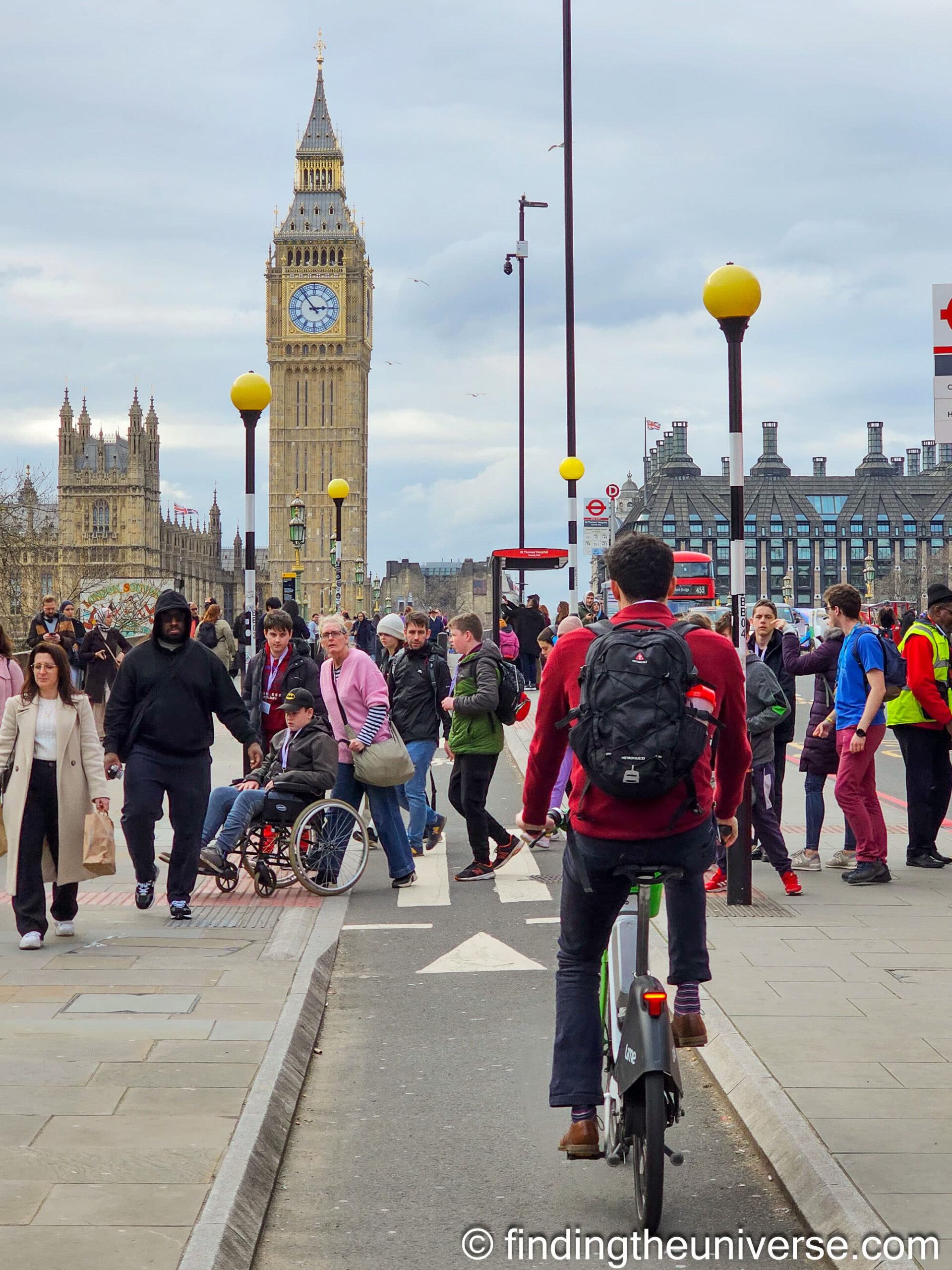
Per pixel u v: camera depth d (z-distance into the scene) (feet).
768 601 39.96
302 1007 24.67
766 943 28.99
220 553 625.41
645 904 16.06
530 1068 22.26
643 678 14.97
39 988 25.96
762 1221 16.08
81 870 30.30
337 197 522.47
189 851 33.73
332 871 37.37
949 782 39.96
